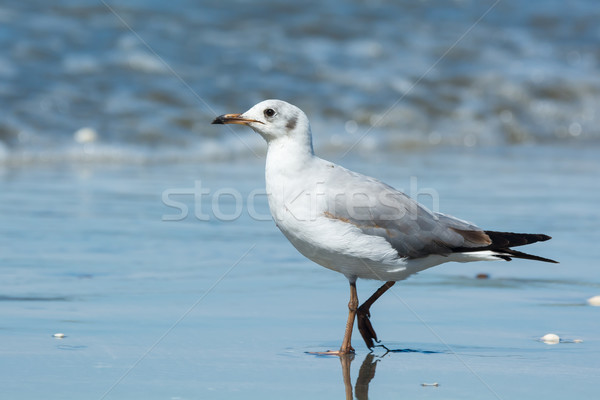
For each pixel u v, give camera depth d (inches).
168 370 281.3
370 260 316.2
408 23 1073.5
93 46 858.1
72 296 364.2
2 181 596.1
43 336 311.7
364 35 1005.8
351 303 319.9
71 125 721.0
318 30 995.3
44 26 885.2
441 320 346.6
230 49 904.9
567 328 336.5
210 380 273.1
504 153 776.9
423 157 738.8
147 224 497.7
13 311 339.9
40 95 753.0
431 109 863.1
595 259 441.4
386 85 881.5
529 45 1071.6
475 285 400.5
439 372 286.5
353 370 288.4
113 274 399.9
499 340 320.8
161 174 642.2
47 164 661.3
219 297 372.2
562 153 785.6
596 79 981.2
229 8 1022.4
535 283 403.5
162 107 772.6
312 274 416.5
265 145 746.2
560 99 927.0
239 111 780.6
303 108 811.4
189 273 406.9
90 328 323.3
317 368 289.9
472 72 951.6
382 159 720.3
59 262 415.5
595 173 682.2
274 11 1038.4
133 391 260.8
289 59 903.7
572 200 572.1
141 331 322.0
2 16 893.8
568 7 1239.5
